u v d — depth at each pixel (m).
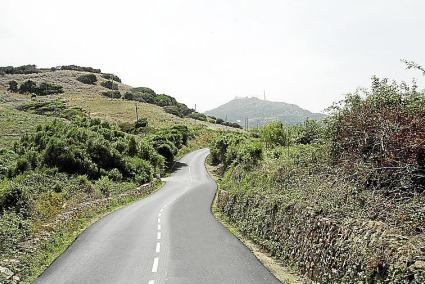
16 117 71.50
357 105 12.70
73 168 35.03
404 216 7.34
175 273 10.04
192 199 31.30
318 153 15.10
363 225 7.76
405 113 10.12
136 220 20.69
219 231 16.81
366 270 6.83
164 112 123.62
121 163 40.44
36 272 10.48
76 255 12.42
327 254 8.70
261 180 18.09
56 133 40.41
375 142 10.52
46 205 22.08
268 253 12.73
